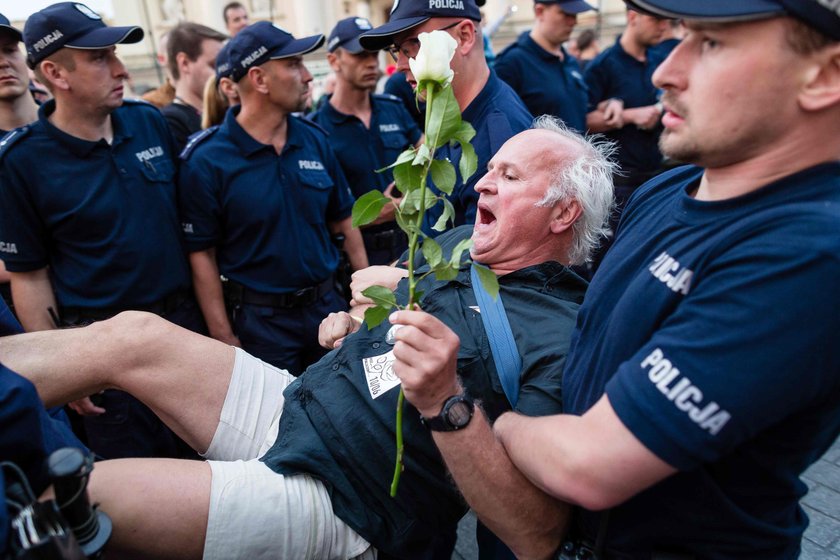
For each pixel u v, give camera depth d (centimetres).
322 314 244
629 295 88
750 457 80
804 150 73
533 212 145
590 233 155
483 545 143
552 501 101
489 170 156
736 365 70
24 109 243
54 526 78
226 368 150
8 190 191
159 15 1598
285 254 227
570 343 115
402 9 192
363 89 311
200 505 121
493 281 87
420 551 135
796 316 67
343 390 137
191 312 232
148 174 214
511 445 96
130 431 207
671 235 86
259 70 214
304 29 1458
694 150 76
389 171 323
